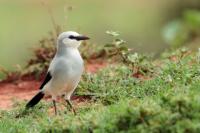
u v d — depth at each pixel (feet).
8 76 60.75
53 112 49.29
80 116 42.80
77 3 116.78
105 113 41.96
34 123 44.96
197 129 37.06
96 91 50.90
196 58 51.62
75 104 49.96
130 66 52.80
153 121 37.78
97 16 113.29
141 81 50.42
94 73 55.26
